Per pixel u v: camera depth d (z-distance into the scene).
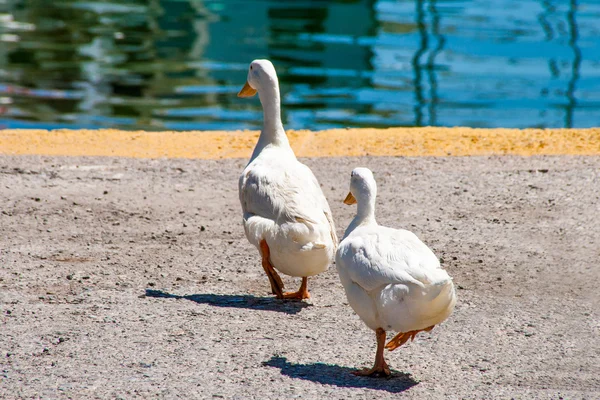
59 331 8.21
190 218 12.36
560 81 29.84
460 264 10.49
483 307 9.15
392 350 7.95
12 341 7.94
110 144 16.58
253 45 35.19
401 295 6.87
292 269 9.06
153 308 8.96
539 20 40.81
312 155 15.95
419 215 12.37
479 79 30.08
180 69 30.91
